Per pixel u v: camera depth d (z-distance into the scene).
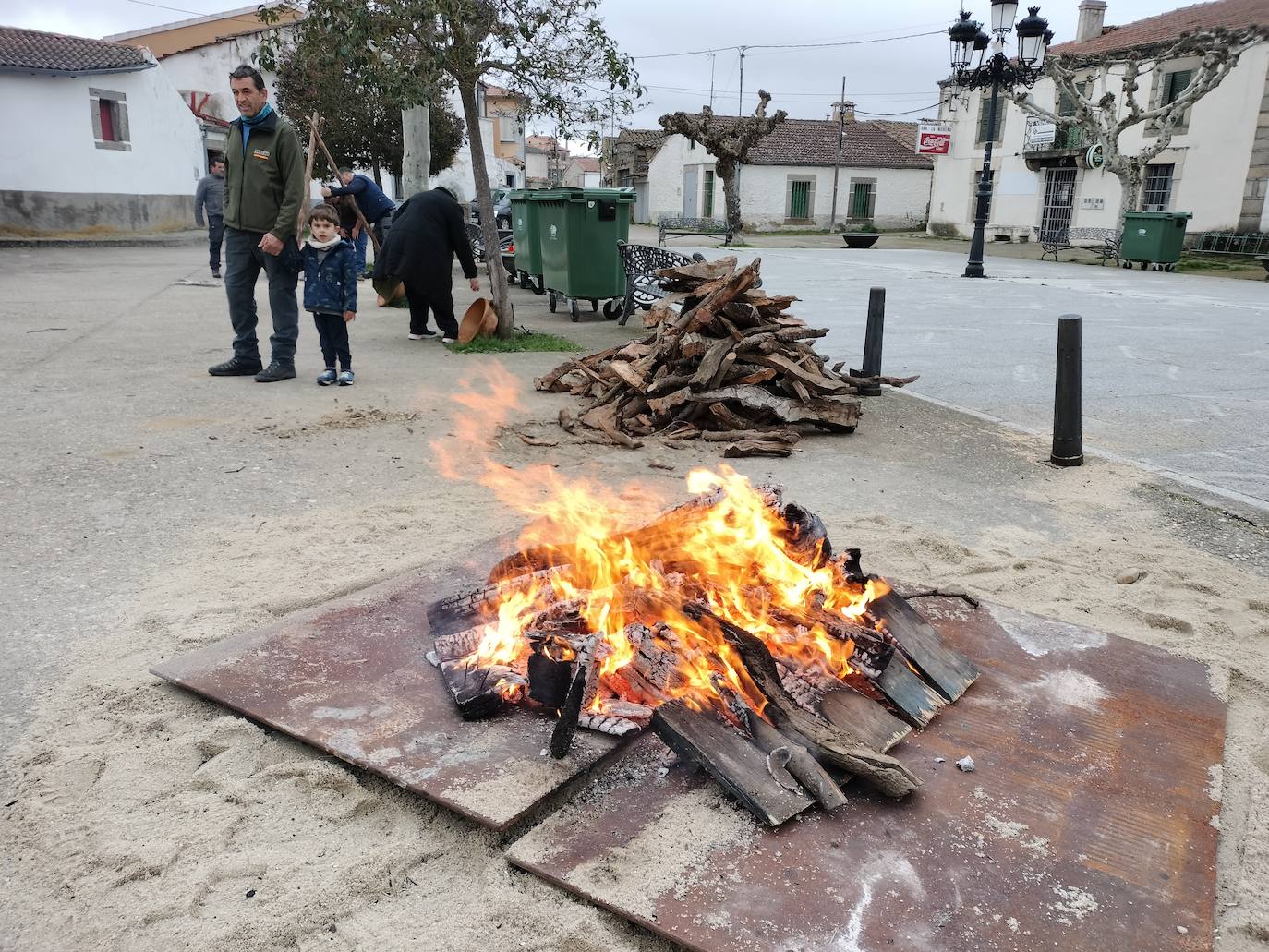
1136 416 7.70
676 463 5.96
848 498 5.31
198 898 2.12
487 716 2.75
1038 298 17.20
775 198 48.88
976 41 21.28
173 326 10.87
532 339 10.46
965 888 2.12
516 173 64.12
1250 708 3.07
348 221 13.44
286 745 2.69
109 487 5.11
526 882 2.17
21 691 2.98
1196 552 4.54
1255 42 27.53
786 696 2.69
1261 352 11.09
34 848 2.27
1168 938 1.99
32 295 13.49
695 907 2.04
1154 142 30.86
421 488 5.25
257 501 4.95
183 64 35.88
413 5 8.73
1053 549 4.53
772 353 6.81
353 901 2.13
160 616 3.52
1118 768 2.61
